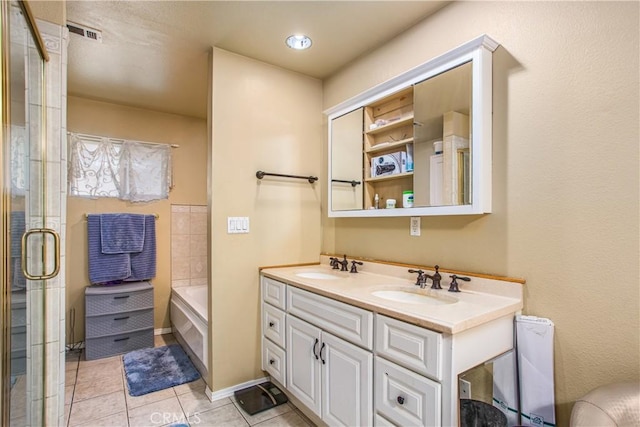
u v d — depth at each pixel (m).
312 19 1.93
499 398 1.34
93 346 2.88
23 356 1.30
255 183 2.38
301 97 2.62
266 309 2.31
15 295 1.19
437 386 1.18
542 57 1.43
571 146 1.35
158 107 3.39
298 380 1.94
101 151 3.18
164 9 1.82
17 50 1.15
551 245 1.40
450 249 1.78
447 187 1.72
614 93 1.24
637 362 1.19
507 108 1.54
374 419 1.43
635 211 1.19
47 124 1.51
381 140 2.15
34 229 1.37
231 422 1.95
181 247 3.61
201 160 3.74
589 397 1.04
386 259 2.15
